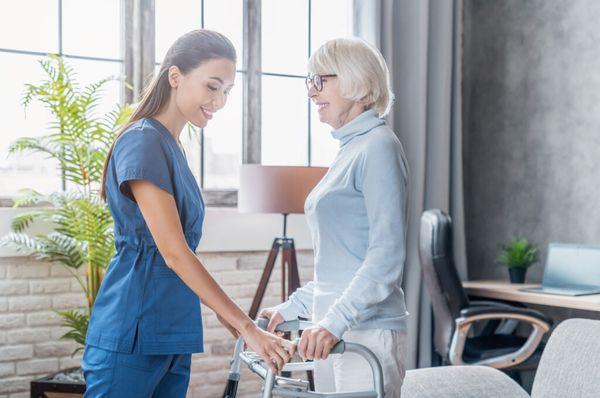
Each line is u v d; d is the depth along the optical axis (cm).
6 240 336
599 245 405
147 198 176
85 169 345
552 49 440
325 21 463
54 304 370
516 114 463
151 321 179
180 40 188
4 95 373
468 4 495
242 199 380
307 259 444
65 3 387
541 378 218
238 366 191
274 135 447
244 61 436
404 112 457
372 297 168
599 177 412
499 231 473
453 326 349
